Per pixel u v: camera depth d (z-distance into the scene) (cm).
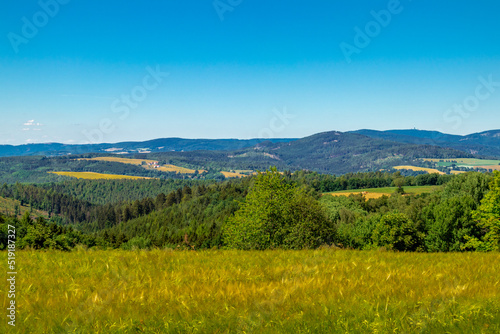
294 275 784
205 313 511
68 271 838
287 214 3091
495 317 498
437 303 550
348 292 616
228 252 1246
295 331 463
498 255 1220
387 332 455
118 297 591
